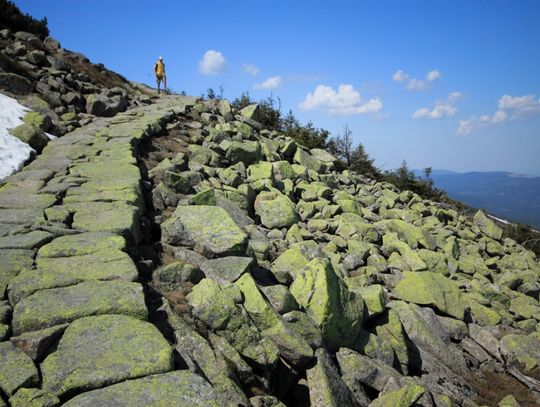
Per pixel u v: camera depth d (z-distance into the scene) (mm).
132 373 5508
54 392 5152
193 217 12320
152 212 14078
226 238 11555
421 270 19094
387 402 9016
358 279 15984
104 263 8398
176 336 7371
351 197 27641
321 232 20516
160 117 25016
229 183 20172
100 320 6523
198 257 11070
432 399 10688
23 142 17297
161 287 9148
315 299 10766
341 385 9039
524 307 20000
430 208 33062
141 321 6668
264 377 8164
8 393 5016
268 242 15734
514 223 52781
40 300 6730
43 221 10117
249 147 24719
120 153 17203
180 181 16453
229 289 9297
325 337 10469
